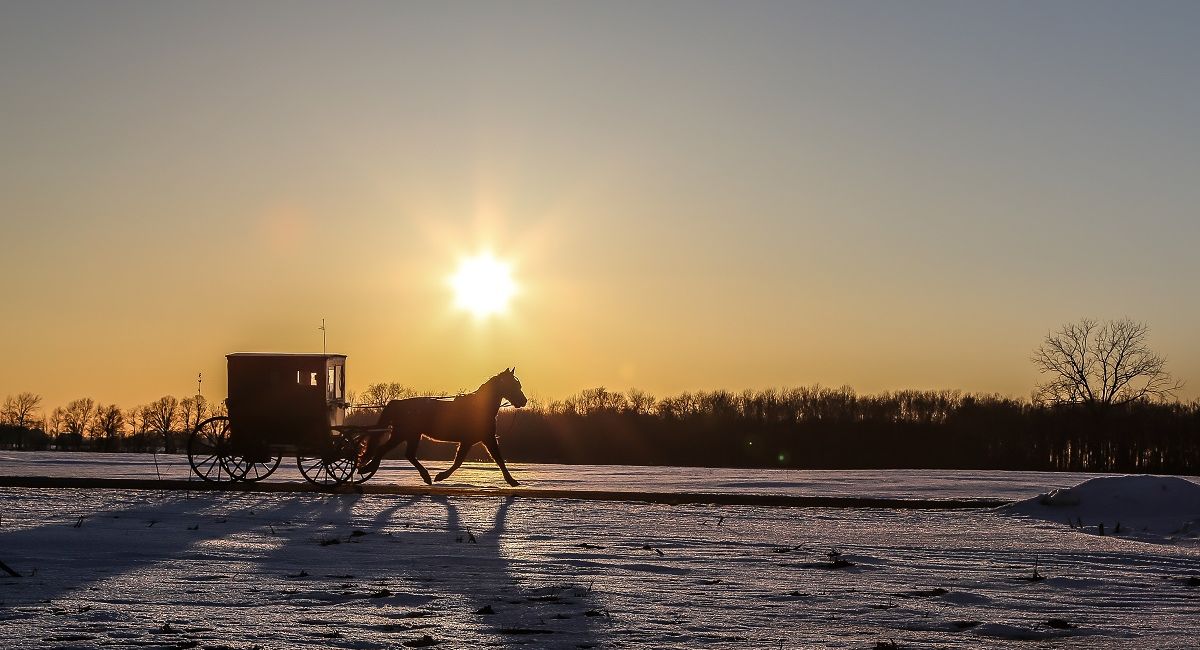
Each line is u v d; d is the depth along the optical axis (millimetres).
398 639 9742
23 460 44625
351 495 25453
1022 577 13977
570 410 85062
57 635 9680
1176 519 21734
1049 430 80625
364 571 13727
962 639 10031
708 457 80312
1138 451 77750
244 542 16703
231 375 26984
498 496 25547
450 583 12836
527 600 11727
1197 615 11359
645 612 11141
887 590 12750
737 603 11734
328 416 27031
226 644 9438
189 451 27125
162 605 11172
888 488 32312
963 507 24672
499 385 28016
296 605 11281
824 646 9680
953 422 83250
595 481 34250
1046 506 23469
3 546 15852
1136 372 80875
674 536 18250
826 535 18812
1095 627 10617
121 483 27094
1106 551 16953
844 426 82750
